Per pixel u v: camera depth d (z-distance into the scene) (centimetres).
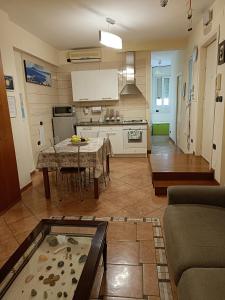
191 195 187
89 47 545
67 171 323
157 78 888
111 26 407
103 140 373
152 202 300
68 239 167
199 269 119
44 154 301
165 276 175
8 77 325
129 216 266
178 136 647
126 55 540
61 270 144
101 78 538
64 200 316
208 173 335
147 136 564
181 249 136
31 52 426
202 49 395
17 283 135
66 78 580
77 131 549
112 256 198
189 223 157
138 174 416
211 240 140
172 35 483
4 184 286
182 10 346
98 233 160
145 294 160
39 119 477
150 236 226
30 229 246
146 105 573
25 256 147
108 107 588
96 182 309
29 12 332
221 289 105
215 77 329
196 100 425
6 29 326
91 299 152
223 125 292
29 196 334
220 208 178
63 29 411
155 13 354
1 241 225
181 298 115
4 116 290
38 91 474
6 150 293
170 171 343
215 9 315
